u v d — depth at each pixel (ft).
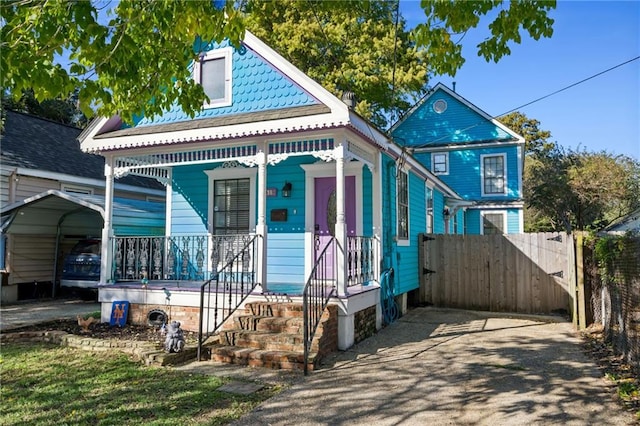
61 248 44.65
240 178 33.42
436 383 17.37
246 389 16.65
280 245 31.58
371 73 60.70
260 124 24.64
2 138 45.50
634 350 17.93
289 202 31.65
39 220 41.83
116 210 35.81
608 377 17.66
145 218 38.14
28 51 11.91
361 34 61.26
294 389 16.74
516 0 16.25
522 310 35.53
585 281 28.12
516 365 19.80
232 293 25.46
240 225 33.17
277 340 20.83
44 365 19.67
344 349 22.86
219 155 27.22
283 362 19.42
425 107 74.84
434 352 22.34
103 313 28.73
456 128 72.90
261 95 28.81
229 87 29.73
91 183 50.06
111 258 29.55
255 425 13.44
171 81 16.80
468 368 19.40
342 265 23.54
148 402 15.23
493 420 13.78
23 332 25.30
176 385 17.03
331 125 23.07
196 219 34.32
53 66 12.59
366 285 28.04
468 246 37.42
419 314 34.58
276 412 14.47
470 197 71.46
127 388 16.67
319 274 29.99
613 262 21.40
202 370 19.17
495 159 70.95
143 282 28.30
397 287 31.91
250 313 23.80
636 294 17.58
